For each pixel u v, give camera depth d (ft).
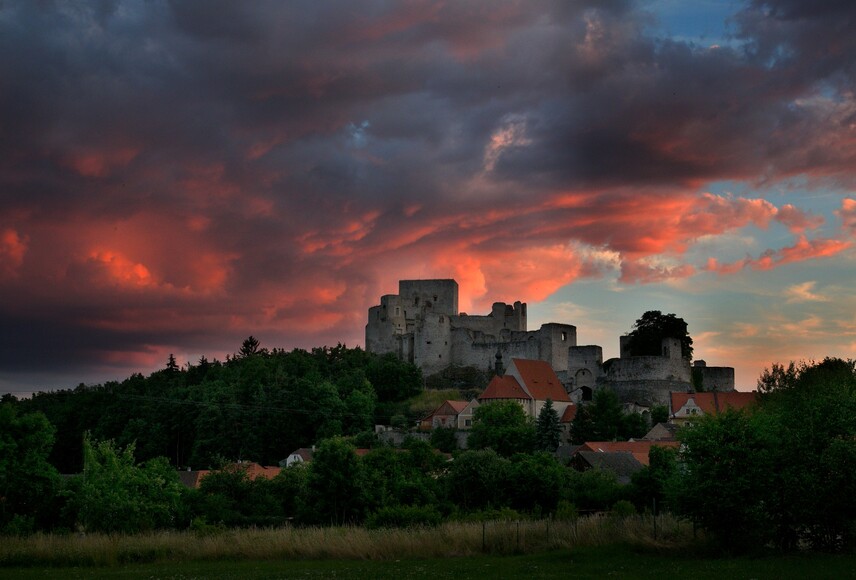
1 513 295.28
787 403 251.39
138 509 286.66
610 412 547.49
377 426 601.62
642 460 414.62
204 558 208.64
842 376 300.81
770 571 172.45
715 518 199.62
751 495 199.00
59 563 204.54
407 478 341.21
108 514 283.79
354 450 312.50
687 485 203.62
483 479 321.11
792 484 200.95
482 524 226.17
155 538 224.74
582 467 402.31
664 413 572.92
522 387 590.96
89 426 641.81
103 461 303.48
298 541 214.48
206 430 581.94
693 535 212.84
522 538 215.51
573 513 265.54
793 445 205.36
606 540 215.10
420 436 552.00
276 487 347.77
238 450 570.87
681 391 617.62
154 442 594.65
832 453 200.85
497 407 527.81
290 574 180.04
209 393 641.40
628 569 179.63
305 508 299.38
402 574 177.47
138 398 643.45
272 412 584.40
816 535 204.95
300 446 577.84
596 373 655.35
